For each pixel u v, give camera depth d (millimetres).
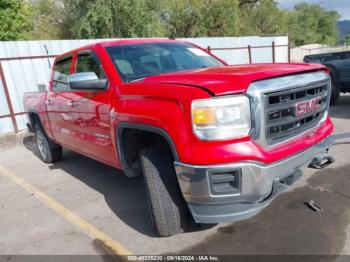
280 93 2490
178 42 4426
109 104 3312
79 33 19266
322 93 3061
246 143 2348
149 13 19797
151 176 2836
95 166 5582
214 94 2314
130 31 19250
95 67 3805
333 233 2842
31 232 3494
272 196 2494
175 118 2488
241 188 2344
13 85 9688
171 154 2848
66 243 3189
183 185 2482
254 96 2348
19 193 4707
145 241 3051
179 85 2598
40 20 23406
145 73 3531
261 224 3100
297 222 3070
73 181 4941
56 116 4828
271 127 2479
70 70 4488
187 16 26953
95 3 18797
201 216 2512
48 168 5785
